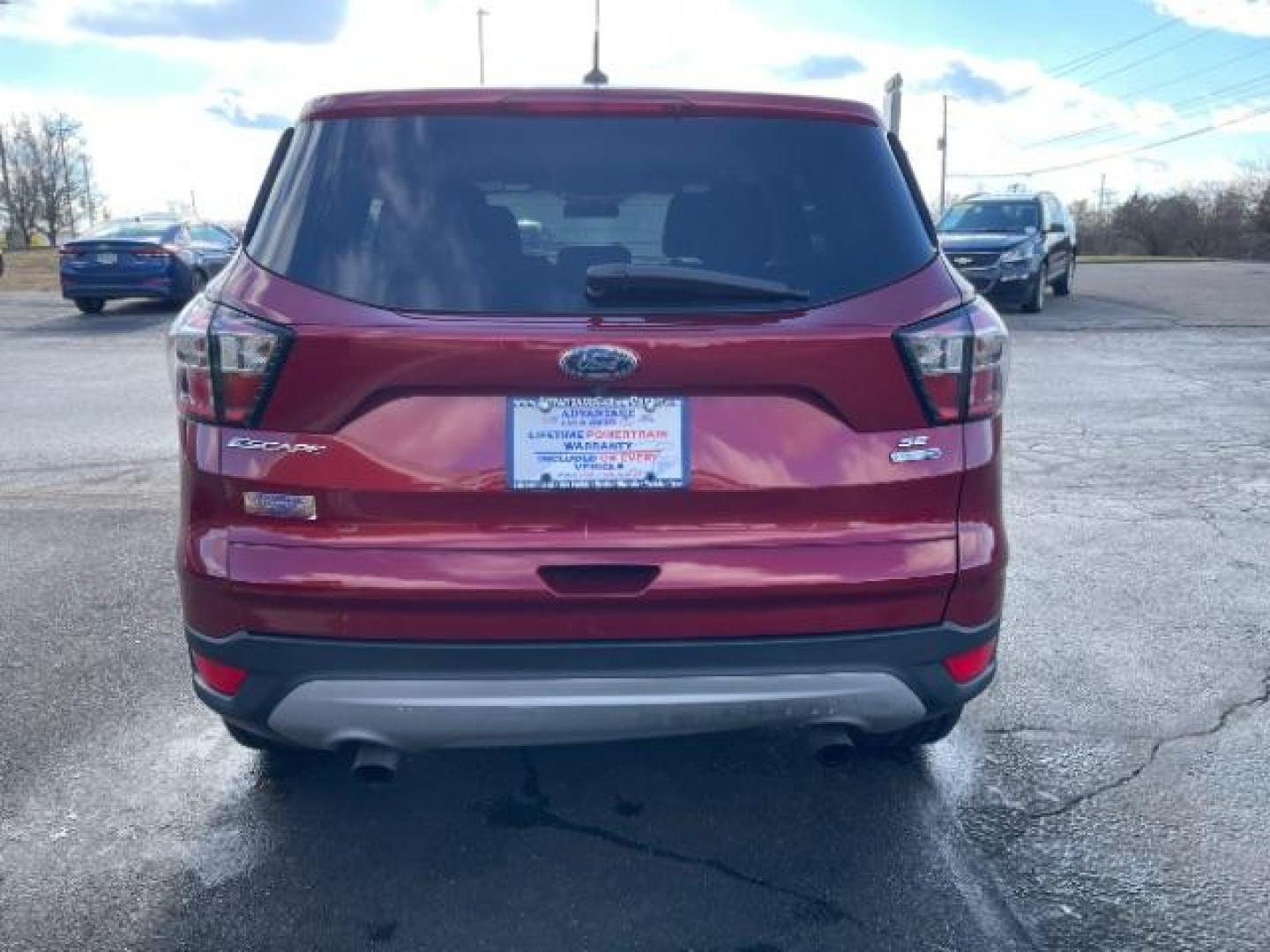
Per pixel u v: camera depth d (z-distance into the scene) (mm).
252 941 2854
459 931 2895
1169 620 5023
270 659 2781
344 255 2793
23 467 7859
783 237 2902
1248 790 3586
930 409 2807
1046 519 6645
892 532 2820
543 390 2684
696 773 3701
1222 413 9953
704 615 2748
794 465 2756
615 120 2953
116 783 3609
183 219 19609
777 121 3008
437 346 2654
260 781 3631
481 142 2916
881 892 3057
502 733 2783
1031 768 3725
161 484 7383
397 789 3592
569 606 2715
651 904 3008
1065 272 20750
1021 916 2959
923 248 2943
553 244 2865
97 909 2979
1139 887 3080
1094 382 11625
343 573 2709
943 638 2875
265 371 2703
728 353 2693
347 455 2705
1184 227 57781
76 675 4402
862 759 3793
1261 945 2842
